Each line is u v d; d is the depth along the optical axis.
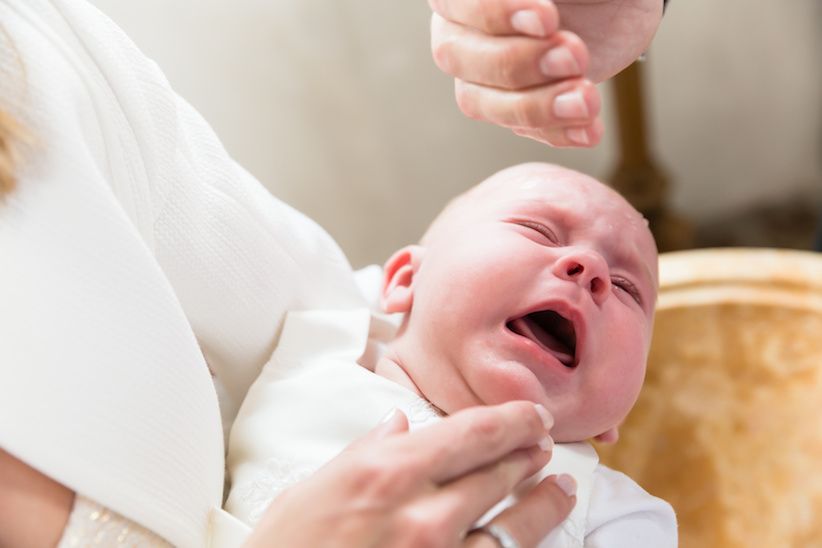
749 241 1.86
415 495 0.44
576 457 0.73
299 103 1.50
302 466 0.68
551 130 0.52
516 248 0.76
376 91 1.63
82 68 0.52
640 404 1.17
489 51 0.51
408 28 1.60
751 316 1.14
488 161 1.79
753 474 1.16
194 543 0.55
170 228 0.62
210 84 1.36
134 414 0.51
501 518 0.49
